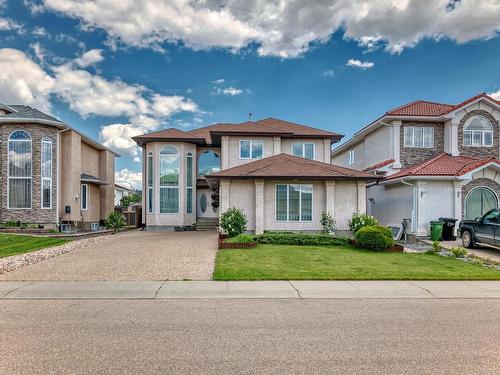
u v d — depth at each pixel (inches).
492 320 241.1
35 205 834.8
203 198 1095.6
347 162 1217.4
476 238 586.9
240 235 613.9
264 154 977.5
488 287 339.3
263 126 1025.5
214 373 158.2
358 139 1066.1
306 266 418.9
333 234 696.4
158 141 997.2
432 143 849.5
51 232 788.0
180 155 1002.7
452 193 732.7
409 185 759.1
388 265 433.7
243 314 250.4
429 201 731.4
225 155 965.8
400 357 177.3
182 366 165.2
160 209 992.2
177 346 190.1
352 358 175.8
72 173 912.3
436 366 167.0
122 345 191.0
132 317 241.9
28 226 805.2
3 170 828.0
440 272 398.0
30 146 839.1
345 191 724.7
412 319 241.8
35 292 307.1
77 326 222.2
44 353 179.8
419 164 824.3
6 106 897.5
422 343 197.0
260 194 705.6
